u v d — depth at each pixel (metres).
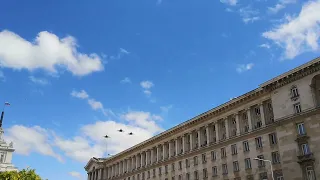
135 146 104.31
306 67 51.97
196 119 77.06
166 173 86.06
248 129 63.72
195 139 79.06
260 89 61.12
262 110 61.03
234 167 64.38
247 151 62.12
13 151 135.25
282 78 55.81
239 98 65.81
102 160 131.12
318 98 50.94
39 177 68.44
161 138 91.88
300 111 52.53
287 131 53.28
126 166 111.31
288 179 51.09
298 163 50.09
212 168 69.81
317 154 47.94
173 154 86.38
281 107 55.44
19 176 65.88
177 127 83.75
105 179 123.62
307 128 50.38
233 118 68.69
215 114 72.44
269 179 56.12
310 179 48.34
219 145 69.25
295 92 54.03
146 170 96.38
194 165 75.81
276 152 56.41
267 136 58.72
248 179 60.34
